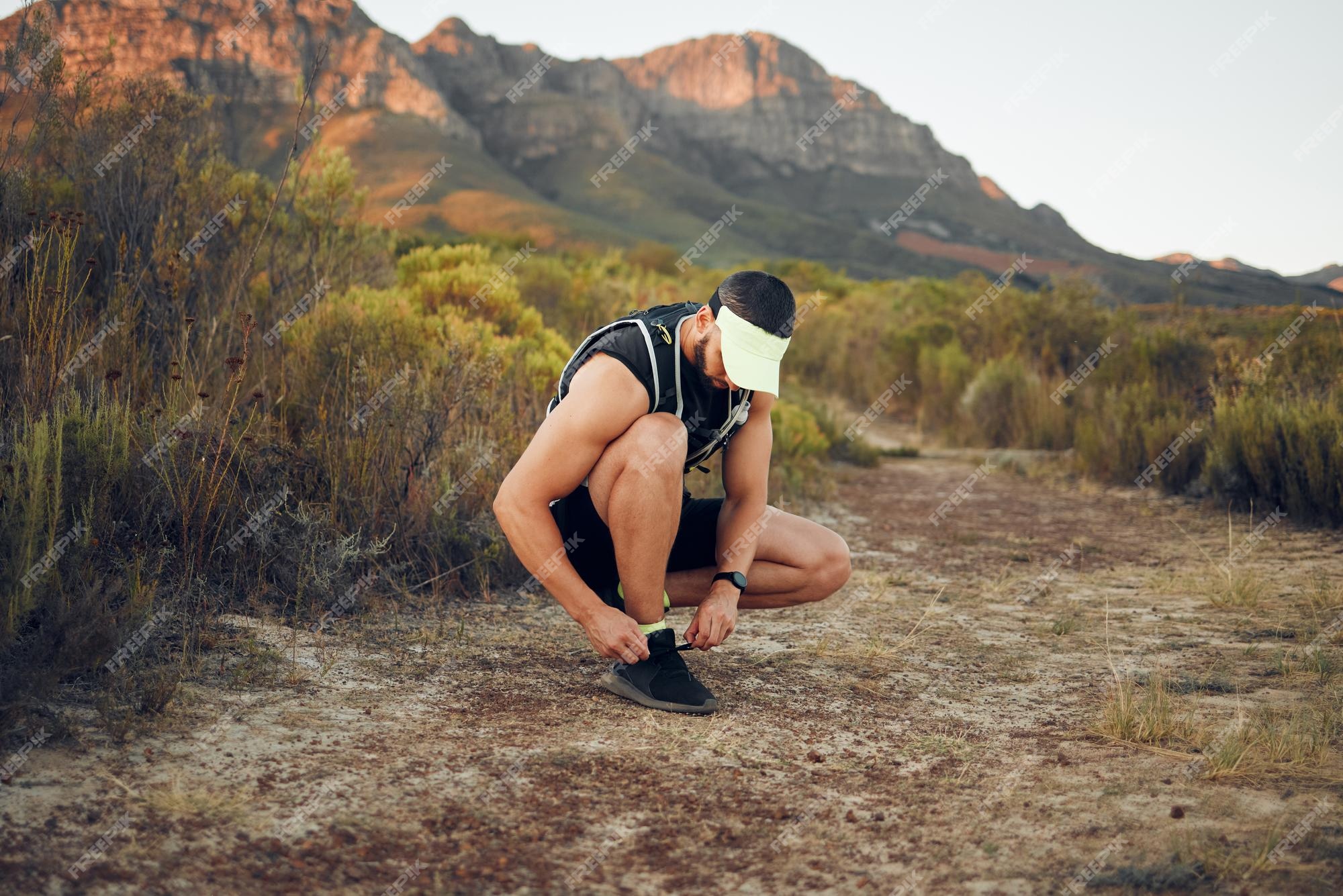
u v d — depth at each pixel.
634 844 1.90
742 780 2.23
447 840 1.86
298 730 2.30
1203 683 3.02
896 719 2.72
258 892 1.62
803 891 1.74
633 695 2.70
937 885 1.76
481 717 2.53
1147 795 2.16
